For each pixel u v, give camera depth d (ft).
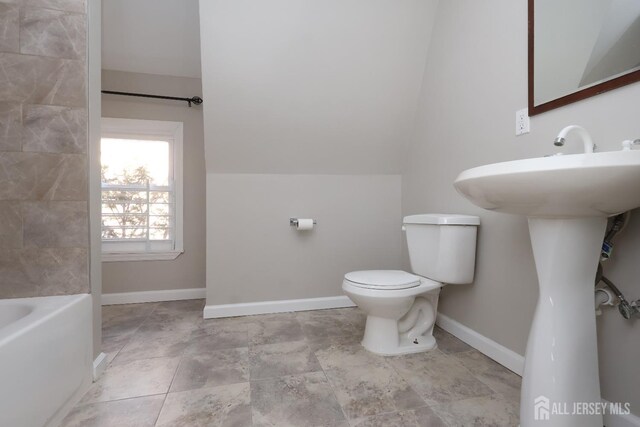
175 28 6.77
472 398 3.71
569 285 2.78
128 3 6.21
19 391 2.73
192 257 8.27
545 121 3.78
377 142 7.11
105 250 7.82
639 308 2.85
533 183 2.33
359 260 7.56
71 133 4.10
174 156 8.23
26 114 3.99
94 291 4.30
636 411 2.94
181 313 7.00
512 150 4.27
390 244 7.73
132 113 7.84
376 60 6.13
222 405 3.59
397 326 4.99
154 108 7.97
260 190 6.96
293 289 7.18
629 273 3.01
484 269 4.91
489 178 2.59
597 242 2.75
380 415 3.40
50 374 3.20
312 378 4.17
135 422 3.30
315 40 5.67
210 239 6.73
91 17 4.28
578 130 2.91
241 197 6.86
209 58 5.51
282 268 7.11
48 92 4.04
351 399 3.69
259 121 6.30
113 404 3.62
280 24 5.41
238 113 6.14
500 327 4.59
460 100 5.37
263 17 5.30
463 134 5.29
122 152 7.98
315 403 3.61
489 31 4.70
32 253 4.01
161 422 3.29
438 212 6.07
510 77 4.30
